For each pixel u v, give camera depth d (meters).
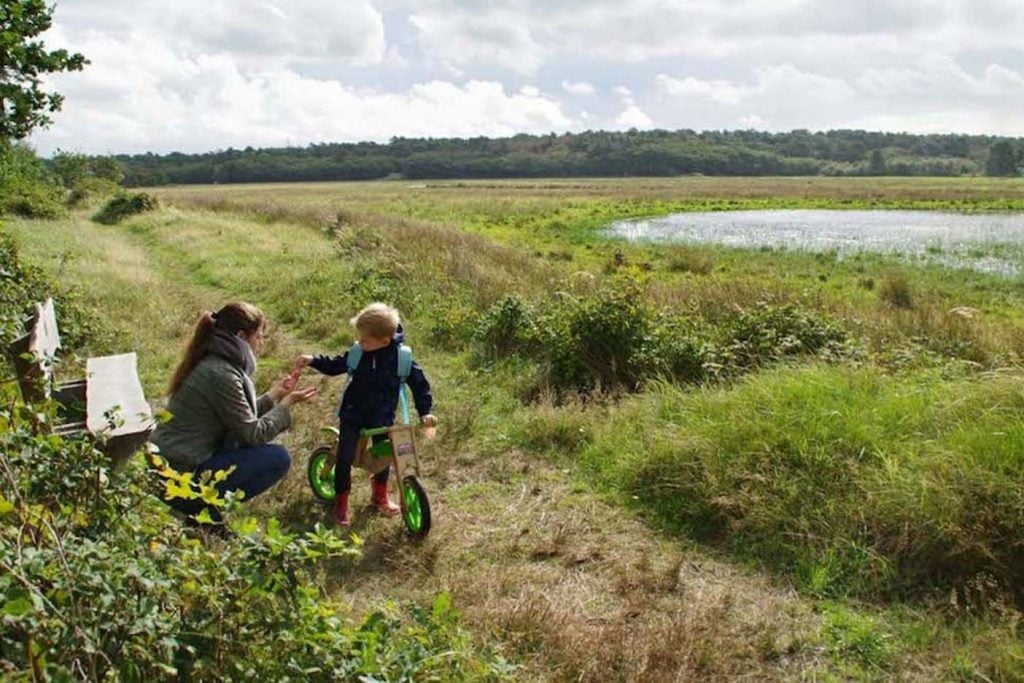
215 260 17.73
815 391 6.09
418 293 12.67
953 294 17.28
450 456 6.43
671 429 6.11
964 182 85.31
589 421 6.79
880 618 4.21
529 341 9.10
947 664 3.80
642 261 21.91
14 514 2.47
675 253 22.91
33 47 7.67
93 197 40.84
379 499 5.44
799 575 4.62
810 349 8.37
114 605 2.20
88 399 5.28
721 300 11.34
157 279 15.36
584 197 57.00
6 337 5.06
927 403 5.88
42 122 8.23
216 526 4.61
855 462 5.18
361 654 2.69
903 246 27.20
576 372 8.20
